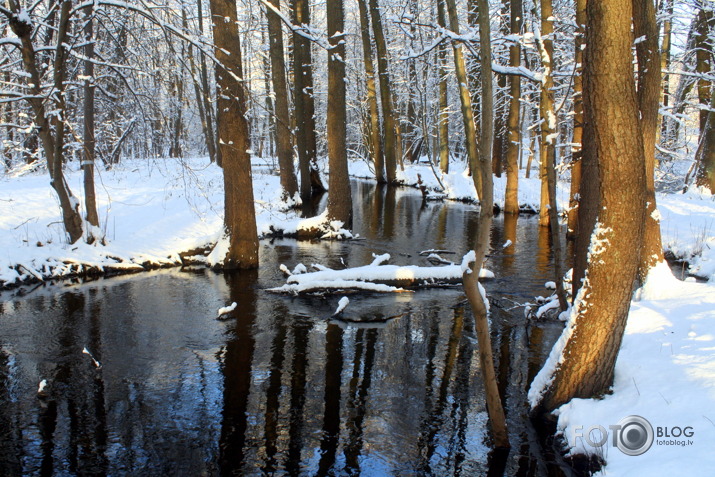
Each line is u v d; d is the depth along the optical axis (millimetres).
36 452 4859
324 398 5887
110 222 13641
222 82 10570
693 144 23922
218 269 11555
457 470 4566
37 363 6746
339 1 14680
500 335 7719
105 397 5898
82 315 8578
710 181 17422
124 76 9789
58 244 11367
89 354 6871
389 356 7027
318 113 37812
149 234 13125
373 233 16281
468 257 4344
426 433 5160
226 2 10289
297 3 21500
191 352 7148
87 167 11492
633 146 4312
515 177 19672
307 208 21109
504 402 5672
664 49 20594
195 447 4961
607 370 4820
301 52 22781
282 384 6230
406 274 10273
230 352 7156
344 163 15711
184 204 16266
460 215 20156
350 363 6812
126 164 21875
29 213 12844
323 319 8469
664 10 15391
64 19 9086
